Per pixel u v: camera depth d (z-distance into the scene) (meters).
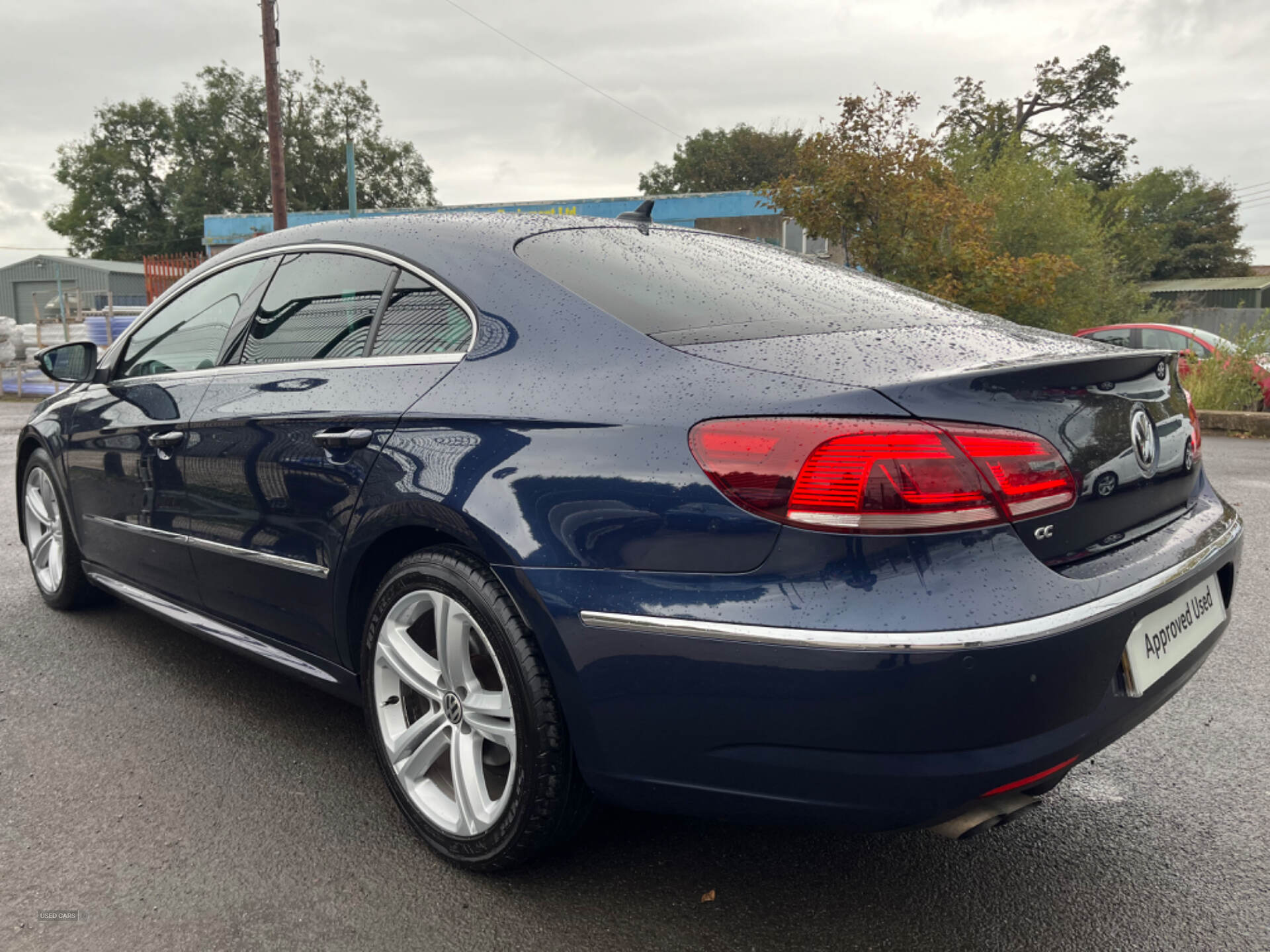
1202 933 1.92
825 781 1.61
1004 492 1.63
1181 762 2.68
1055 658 1.59
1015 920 1.96
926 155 13.42
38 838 2.26
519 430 1.94
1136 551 1.89
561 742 1.91
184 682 3.26
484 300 2.21
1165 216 54.50
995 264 13.09
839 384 1.69
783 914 1.99
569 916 1.97
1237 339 12.75
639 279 2.22
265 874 2.12
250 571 2.68
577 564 1.80
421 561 2.11
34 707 3.05
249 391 2.69
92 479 3.47
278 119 16.44
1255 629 3.78
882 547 1.57
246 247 3.07
